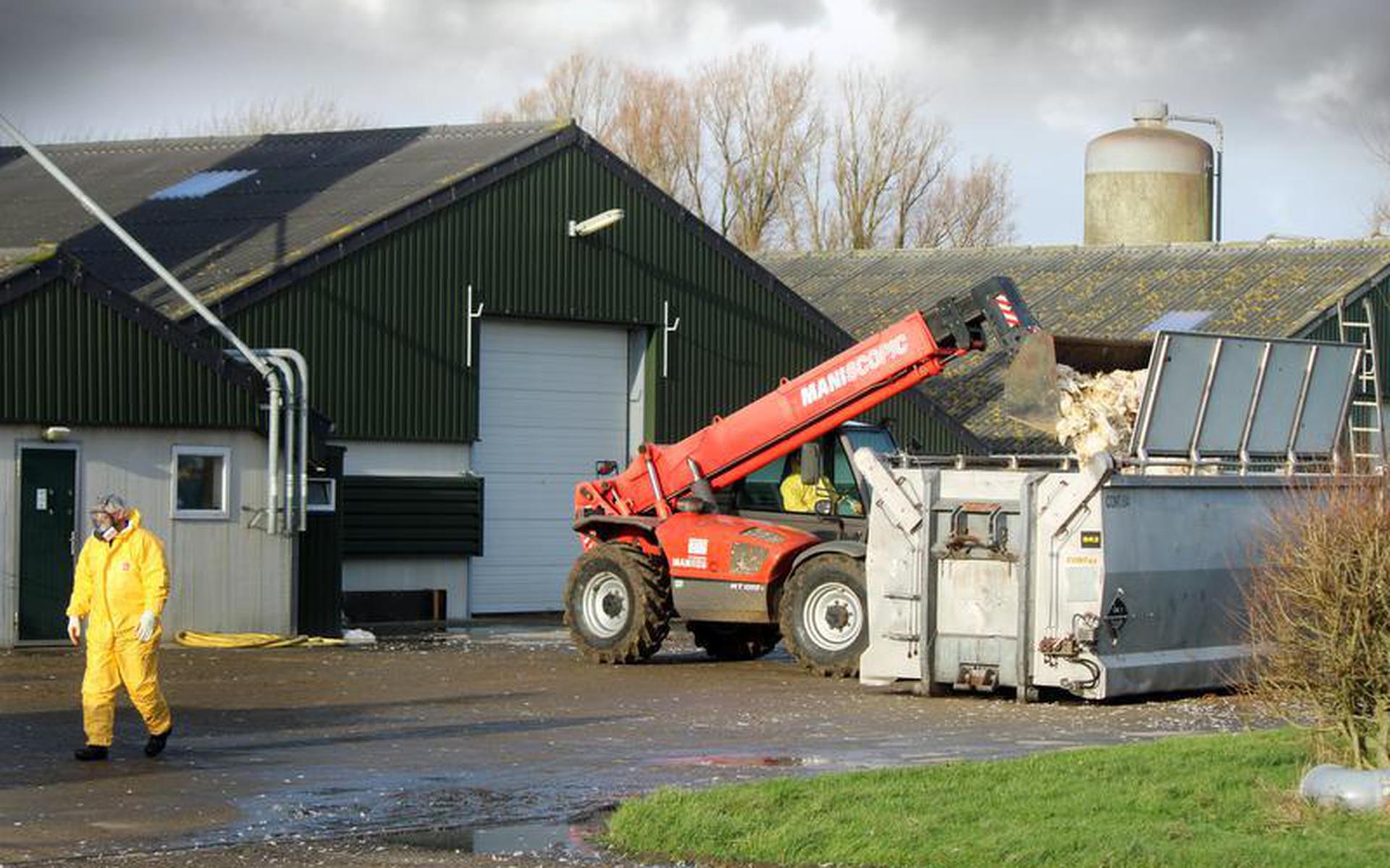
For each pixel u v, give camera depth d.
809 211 72.81
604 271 34.41
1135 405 21.95
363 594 31.36
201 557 25.64
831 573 21.72
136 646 14.91
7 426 23.88
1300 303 41.56
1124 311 44.09
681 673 22.36
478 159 33.66
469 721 17.56
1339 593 12.91
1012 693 20.16
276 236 31.89
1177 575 19.70
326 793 13.44
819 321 37.66
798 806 12.20
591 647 23.62
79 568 15.05
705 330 35.94
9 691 19.53
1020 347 21.83
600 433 35.16
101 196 37.25
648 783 13.89
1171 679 19.61
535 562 34.16
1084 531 19.02
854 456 20.91
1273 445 21.86
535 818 12.55
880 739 16.31
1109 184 54.72
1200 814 11.96
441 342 32.19
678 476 24.16
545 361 34.28
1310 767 13.19
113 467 24.83
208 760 14.98
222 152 39.00
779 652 25.64
